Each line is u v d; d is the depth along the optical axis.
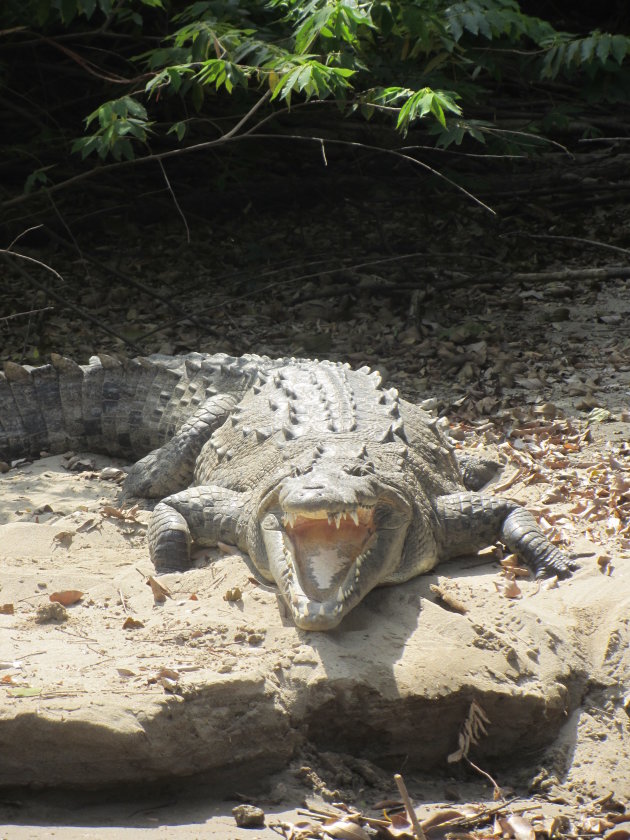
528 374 11.12
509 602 6.39
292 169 18.64
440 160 18.02
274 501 6.45
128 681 5.19
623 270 13.59
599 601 6.49
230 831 4.78
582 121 18.61
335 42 11.27
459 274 14.90
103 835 4.62
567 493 8.24
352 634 5.86
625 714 5.88
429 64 13.47
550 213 17.59
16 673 5.26
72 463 9.64
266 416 8.04
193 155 18.30
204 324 13.38
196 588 6.61
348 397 7.97
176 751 5.02
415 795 5.38
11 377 9.83
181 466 8.63
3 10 13.18
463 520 7.22
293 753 5.34
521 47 16.22
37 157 16.52
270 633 5.81
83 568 7.07
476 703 5.53
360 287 14.14
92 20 16.38
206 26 11.16
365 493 6.07
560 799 5.36
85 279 15.39
